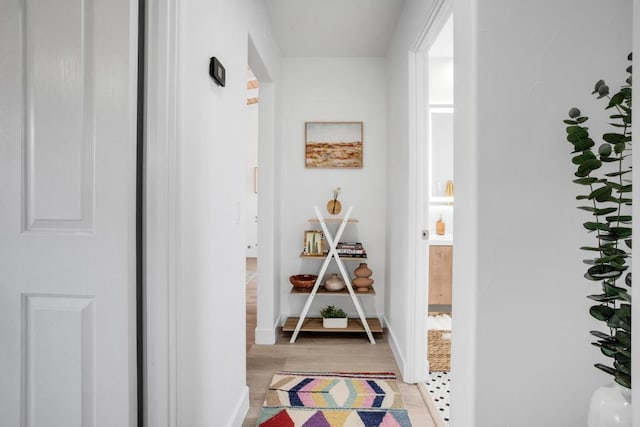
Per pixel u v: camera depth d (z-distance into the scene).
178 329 1.20
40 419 1.12
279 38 3.06
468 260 1.25
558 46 1.19
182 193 1.22
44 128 1.10
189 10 1.26
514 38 1.18
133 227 1.11
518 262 1.20
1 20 1.10
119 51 1.08
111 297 1.09
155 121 1.16
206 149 1.44
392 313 2.96
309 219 3.43
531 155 1.19
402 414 1.97
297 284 3.17
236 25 1.82
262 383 2.34
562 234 1.20
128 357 1.09
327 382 2.33
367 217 3.45
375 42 3.14
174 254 1.19
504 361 1.20
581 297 1.20
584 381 1.20
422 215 2.38
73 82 1.09
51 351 1.11
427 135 2.39
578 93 1.19
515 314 1.20
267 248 3.03
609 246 0.95
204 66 1.41
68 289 1.10
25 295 1.12
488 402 1.20
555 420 1.20
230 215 1.75
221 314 1.64
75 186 1.10
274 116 3.01
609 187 0.94
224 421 1.68
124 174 1.08
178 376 1.21
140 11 1.18
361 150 3.44
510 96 1.19
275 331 3.10
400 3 2.54
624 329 0.89
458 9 1.32
